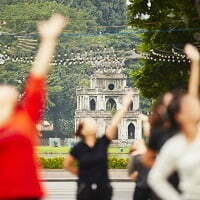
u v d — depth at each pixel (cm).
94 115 18325
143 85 7844
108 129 1991
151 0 7562
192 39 7469
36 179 1238
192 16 7131
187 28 7244
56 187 5334
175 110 1255
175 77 7706
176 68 7712
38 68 1267
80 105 18512
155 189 1244
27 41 18975
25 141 1226
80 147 2016
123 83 18562
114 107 18625
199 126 1320
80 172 2014
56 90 19938
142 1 7581
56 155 12388
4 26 19212
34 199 1233
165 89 7738
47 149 15250
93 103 18600
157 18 7575
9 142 1217
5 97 1248
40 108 1266
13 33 18425
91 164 2005
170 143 1249
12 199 1220
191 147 1240
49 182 6141
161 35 7588
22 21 19500
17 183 1219
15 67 18962
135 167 2142
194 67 1470
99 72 18638
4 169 1218
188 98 1262
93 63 19625
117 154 11631
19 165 1220
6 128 1238
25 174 1223
